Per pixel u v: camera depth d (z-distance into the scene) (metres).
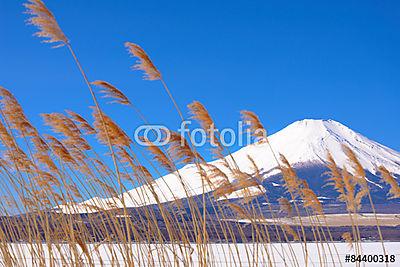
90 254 7.11
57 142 7.44
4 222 7.54
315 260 13.02
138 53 6.88
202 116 7.52
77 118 7.52
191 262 7.18
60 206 7.54
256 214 8.11
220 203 7.79
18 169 7.43
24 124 7.39
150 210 7.43
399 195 7.50
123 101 6.91
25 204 7.38
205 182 7.54
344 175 8.11
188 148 7.29
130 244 6.88
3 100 7.29
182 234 7.24
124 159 7.37
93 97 6.41
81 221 7.38
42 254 7.30
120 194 6.82
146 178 7.41
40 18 5.75
